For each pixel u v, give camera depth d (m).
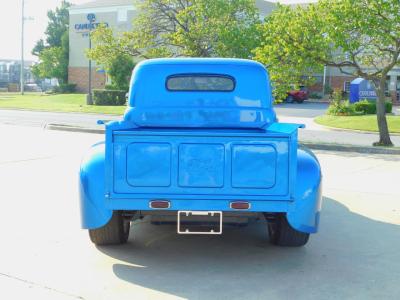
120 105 40.03
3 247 5.65
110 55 23.48
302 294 4.52
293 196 4.80
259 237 6.24
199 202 4.82
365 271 5.12
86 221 5.06
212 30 21.45
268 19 19.12
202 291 4.55
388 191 9.01
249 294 4.50
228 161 4.78
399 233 6.46
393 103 46.81
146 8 23.97
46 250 5.57
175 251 5.65
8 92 68.94
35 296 4.39
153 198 4.81
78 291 4.51
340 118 27.11
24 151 13.36
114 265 5.17
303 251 5.71
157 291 4.54
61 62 61.22
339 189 9.15
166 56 22.75
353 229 6.62
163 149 4.78
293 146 4.77
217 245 5.90
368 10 15.13
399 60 16.03
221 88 6.06
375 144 16.78
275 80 16.64
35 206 7.52
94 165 5.09
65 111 33.00
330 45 18.03
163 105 6.05
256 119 6.07
